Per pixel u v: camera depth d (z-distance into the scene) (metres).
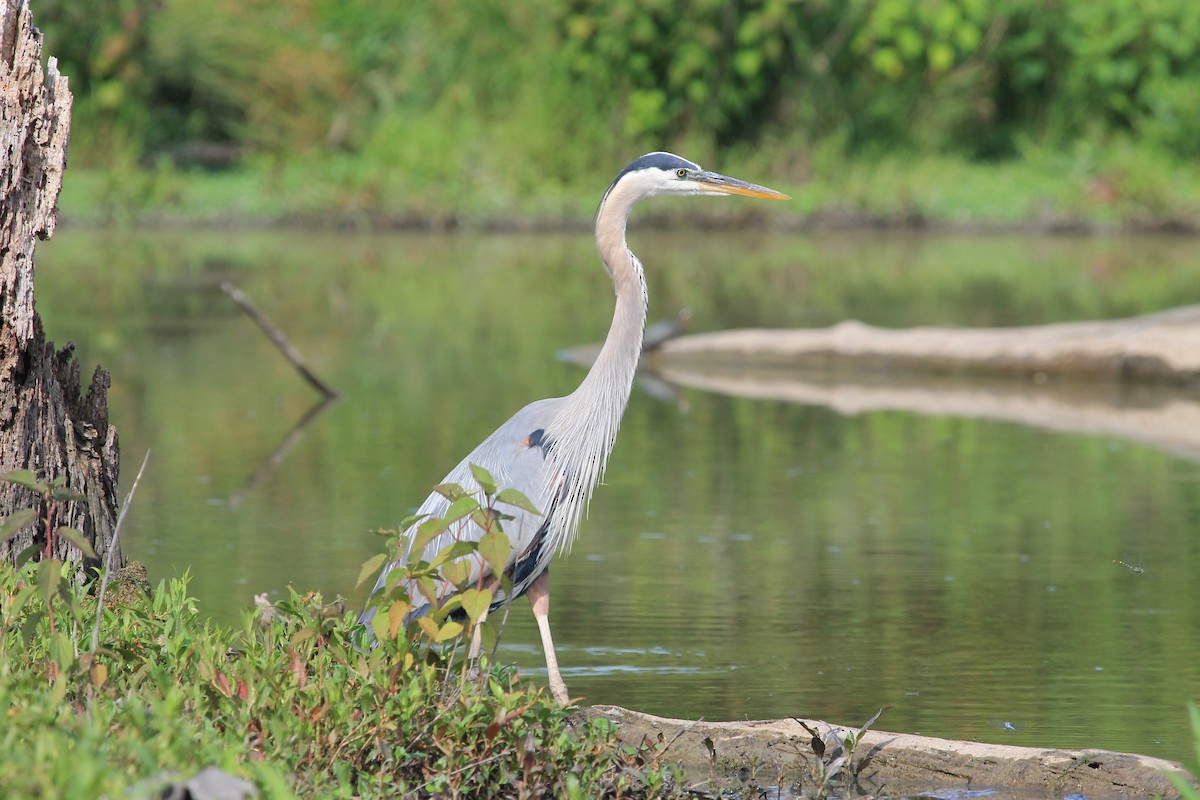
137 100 36.25
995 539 10.87
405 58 38.59
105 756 4.86
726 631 8.69
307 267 28.08
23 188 7.16
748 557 10.37
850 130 38.28
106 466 7.76
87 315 21.89
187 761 4.96
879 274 27.47
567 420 7.70
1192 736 7.05
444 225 35.12
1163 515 11.56
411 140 36.38
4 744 4.80
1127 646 8.40
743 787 6.62
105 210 34.38
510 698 5.93
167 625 6.22
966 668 8.02
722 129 37.78
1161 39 37.38
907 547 10.63
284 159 36.91
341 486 12.24
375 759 5.87
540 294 25.41
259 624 6.52
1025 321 21.44
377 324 21.91
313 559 9.96
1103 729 7.15
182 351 19.17
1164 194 34.53
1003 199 36.09
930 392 17.81
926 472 13.20
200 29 36.66
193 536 10.59
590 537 10.94
